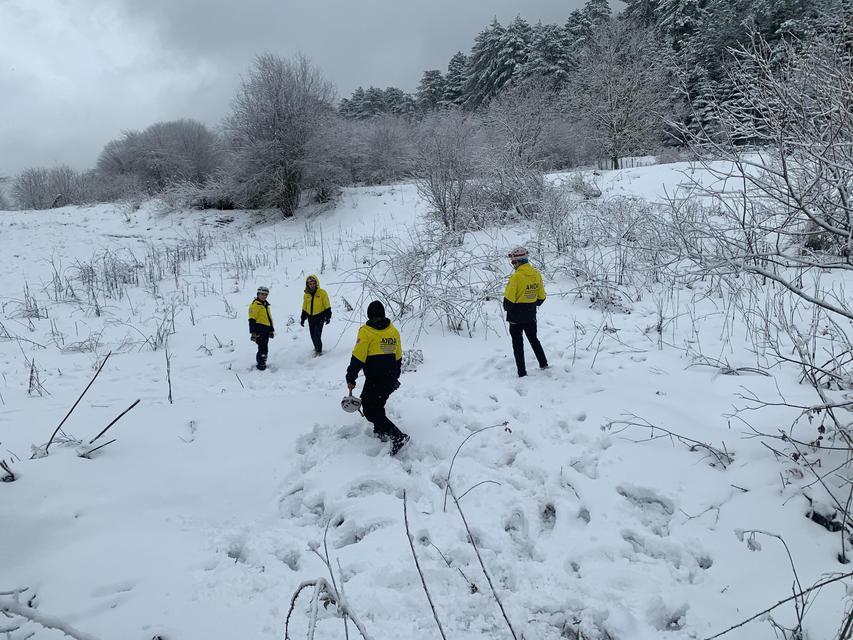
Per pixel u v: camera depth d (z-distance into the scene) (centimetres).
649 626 295
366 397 488
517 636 298
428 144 1560
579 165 2530
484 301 903
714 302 791
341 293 1128
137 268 1497
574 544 362
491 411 554
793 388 508
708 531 357
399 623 308
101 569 348
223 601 328
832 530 338
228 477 457
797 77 374
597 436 476
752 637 282
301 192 2392
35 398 650
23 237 2053
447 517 403
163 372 773
